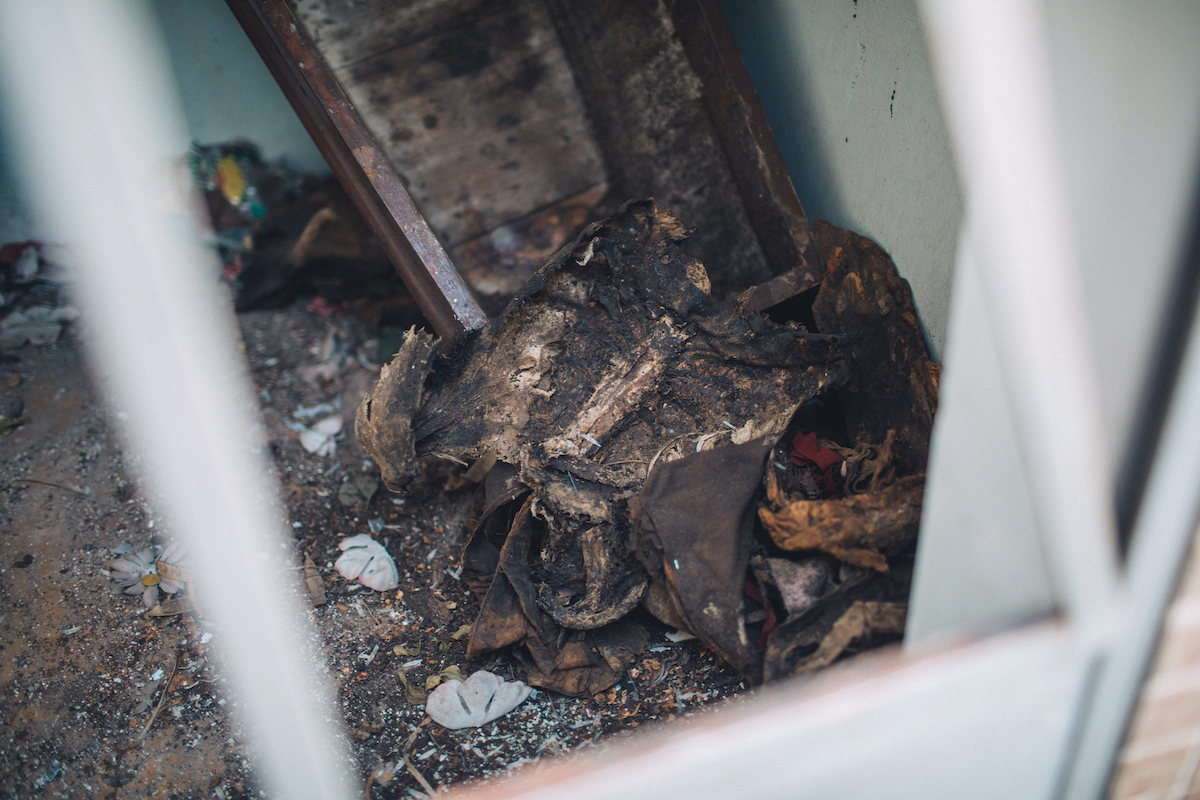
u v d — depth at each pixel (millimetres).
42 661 2014
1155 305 972
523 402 2121
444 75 3123
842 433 2279
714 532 1772
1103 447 994
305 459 2643
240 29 3203
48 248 3182
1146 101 1018
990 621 1139
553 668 1906
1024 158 888
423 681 2010
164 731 1893
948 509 1214
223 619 2133
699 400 2135
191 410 2738
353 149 2244
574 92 3275
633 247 2223
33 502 2377
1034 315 911
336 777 1809
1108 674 1125
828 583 1782
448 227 3146
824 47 2334
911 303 2148
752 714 1094
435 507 2477
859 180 2354
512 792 1073
